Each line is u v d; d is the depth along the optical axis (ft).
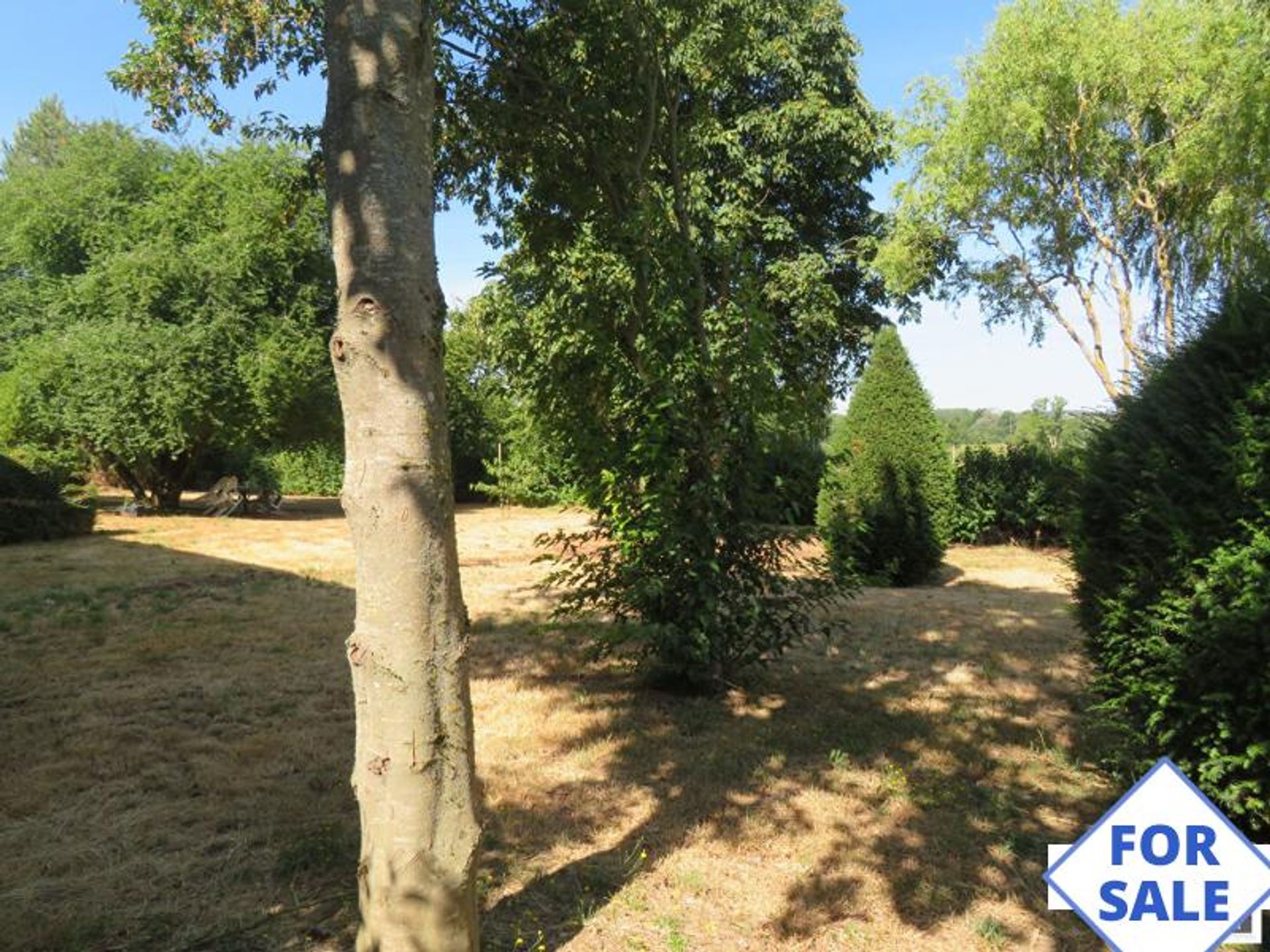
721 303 19.98
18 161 150.20
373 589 7.75
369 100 7.68
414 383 7.70
